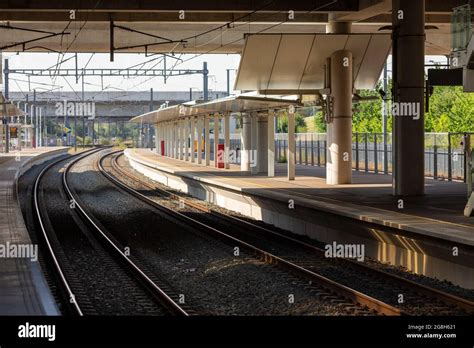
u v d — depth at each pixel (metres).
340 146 32.03
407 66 26.06
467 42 23.20
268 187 31.08
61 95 109.69
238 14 36.84
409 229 17.44
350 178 32.59
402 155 26.44
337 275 17.31
